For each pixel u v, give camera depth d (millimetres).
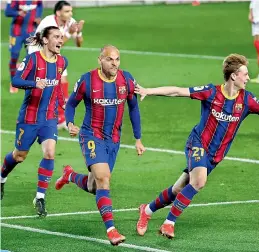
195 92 23219
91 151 23828
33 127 27359
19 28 46969
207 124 23422
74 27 36969
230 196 28859
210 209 27359
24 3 46469
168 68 52562
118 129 24359
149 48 59250
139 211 24938
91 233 25047
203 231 25062
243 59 23000
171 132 38094
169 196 24250
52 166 27016
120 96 24016
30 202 28531
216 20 71375
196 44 60438
